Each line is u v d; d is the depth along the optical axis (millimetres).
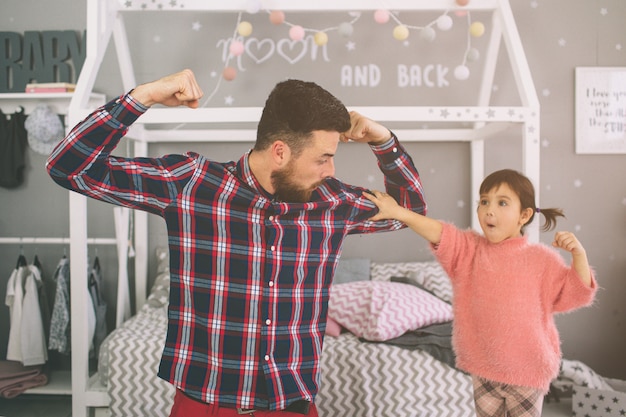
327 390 2094
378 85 2916
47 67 2859
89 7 2131
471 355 1629
